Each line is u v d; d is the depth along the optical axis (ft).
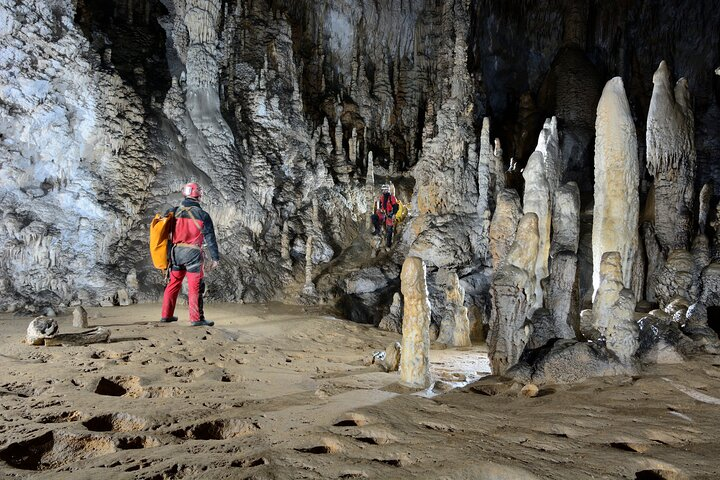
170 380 13.88
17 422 9.96
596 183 19.98
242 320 24.99
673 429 9.88
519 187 44.57
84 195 29.25
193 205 21.99
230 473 7.75
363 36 55.72
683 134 28.25
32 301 25.68
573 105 59.82
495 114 67.31
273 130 43.21
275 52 46.01
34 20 28.14
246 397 12.50
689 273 25.12
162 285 30.07
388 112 54.80
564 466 8.10
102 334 17.87
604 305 16.07
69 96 29.27
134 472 7.79
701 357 16.25
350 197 46.03
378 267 39.17
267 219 39.01
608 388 13.11
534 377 14.57
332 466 8.07
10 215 26.61
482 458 8.34
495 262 20.33
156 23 43.27
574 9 65.26
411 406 11.62
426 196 39.86
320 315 30.50
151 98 35.86
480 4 57.72
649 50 66.59
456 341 25.72
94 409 10.93
